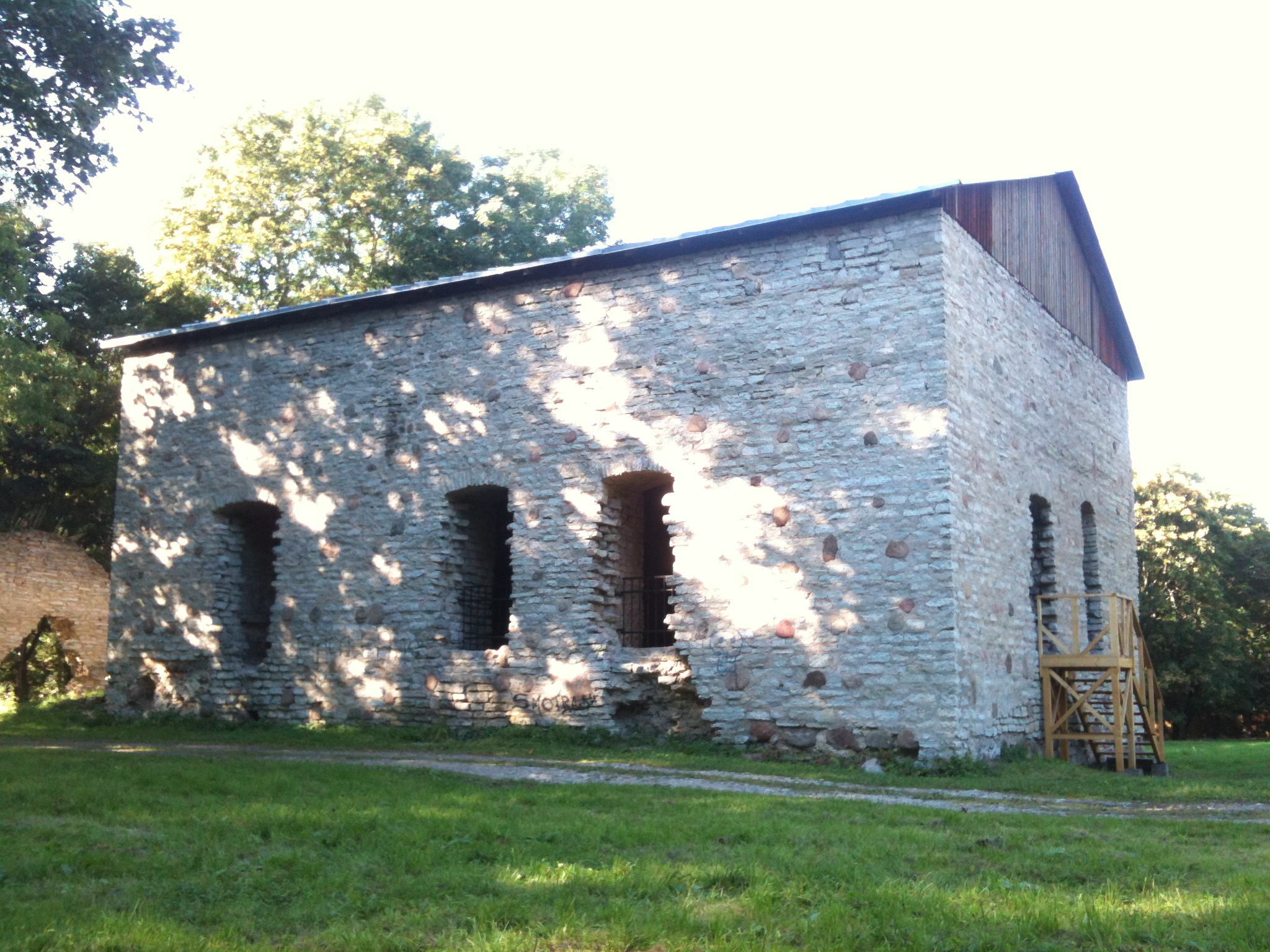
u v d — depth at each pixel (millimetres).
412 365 17234
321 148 28359
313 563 17516
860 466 13828
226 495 18531
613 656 15141
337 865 6574
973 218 15000
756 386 14625
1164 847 7590
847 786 11570
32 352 22734
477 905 5586
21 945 4785
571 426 15820
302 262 29766
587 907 5598
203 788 9789
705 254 15258
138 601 19156
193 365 19250
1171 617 37188
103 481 27016
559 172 31656
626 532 16453
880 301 14047
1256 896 5867
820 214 14281
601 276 15945
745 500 14461
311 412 17984
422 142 29219
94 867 6398
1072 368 18312
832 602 13742
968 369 14242
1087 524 18641
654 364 15352
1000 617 14453
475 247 28984
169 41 14812
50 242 27406
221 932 5125
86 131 14258
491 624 17562
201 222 29312
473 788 10258
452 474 16609
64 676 25250
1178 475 39562
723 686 14234
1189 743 27062
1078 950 5039
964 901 5695
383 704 16562
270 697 17531
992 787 11695
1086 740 16062
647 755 13781
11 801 8828
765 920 5387
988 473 14555
